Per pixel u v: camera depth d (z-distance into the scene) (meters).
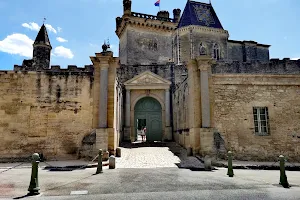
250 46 29.62
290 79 13.09
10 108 12.52
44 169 9.70
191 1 30.80
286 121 12.74
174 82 22.27
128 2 31.81
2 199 5.41
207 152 11.74
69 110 12.73
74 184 6.87
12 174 8.66
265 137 12.49
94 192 5.94
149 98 22.39
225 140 12.27
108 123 12.37
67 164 10.73
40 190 6.20
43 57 24.62
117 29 35.56
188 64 13.54
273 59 23.61
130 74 22.61
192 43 26.98
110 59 12.89
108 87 12.66
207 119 12.20
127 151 14.52
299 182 7.23
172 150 15.09
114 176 8.11
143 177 7.91
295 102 12.98
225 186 6.54
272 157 12.26
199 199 5.24
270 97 12.91
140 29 32.19
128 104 21.36
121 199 5.29
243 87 12.94
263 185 6.68
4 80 12.72
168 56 32.94
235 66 22.31
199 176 8.08
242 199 5.23
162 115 21.72
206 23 29.22
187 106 14.41
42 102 12.70
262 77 13.04
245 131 12.47
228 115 12.57
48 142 12.39
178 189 6.20
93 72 13.05
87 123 12.64
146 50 32.03
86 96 12.86
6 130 12.30
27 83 12.80
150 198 5.34
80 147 12.28
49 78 12.94
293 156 12.38
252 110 12.73
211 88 12.63
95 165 10.39
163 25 33.03
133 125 21.55
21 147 12.22
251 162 11.48
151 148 15.93
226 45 28.38
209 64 12.92
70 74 12.99
